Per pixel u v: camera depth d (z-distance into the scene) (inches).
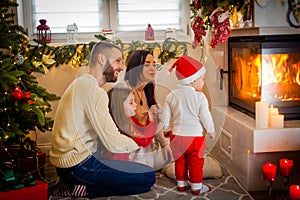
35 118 102.3
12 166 105.6
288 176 93.5
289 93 106.1
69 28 135.9
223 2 105.8
